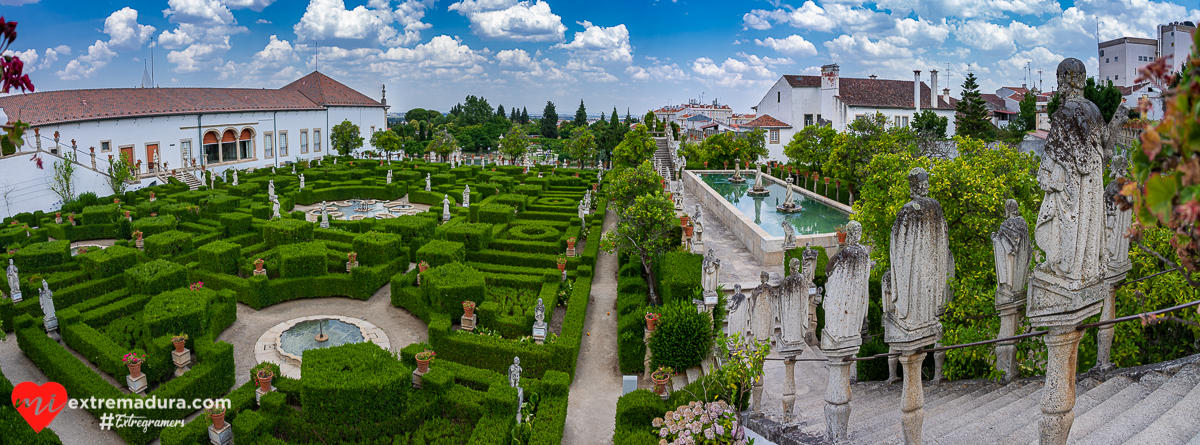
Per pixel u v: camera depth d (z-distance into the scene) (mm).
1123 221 11273
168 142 60562
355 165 68188
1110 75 64688
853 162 40219
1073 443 8953
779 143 77812
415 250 32375
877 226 20312
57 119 49656
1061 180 7707
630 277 26719
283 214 40031
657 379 17438
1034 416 10555
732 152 63688
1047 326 8164
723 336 16469
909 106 71125
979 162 19875
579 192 51625
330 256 29828
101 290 25234
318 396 15320
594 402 18625
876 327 18875
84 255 26234
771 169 60406
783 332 12703
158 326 19172
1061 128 7637
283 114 74500
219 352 18312
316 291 26500
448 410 16609
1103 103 38062
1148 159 4375
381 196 53781
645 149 59625
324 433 15570
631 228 26156
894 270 9359
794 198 46844
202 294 21656
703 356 19016
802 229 35031
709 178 57406
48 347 19516
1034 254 11656
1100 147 7566
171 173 57344
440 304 22359
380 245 28500
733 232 35219
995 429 10266
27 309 22766
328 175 57938
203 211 39656
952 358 13492
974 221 16734
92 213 37875
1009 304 11531
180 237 29844
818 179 49312
